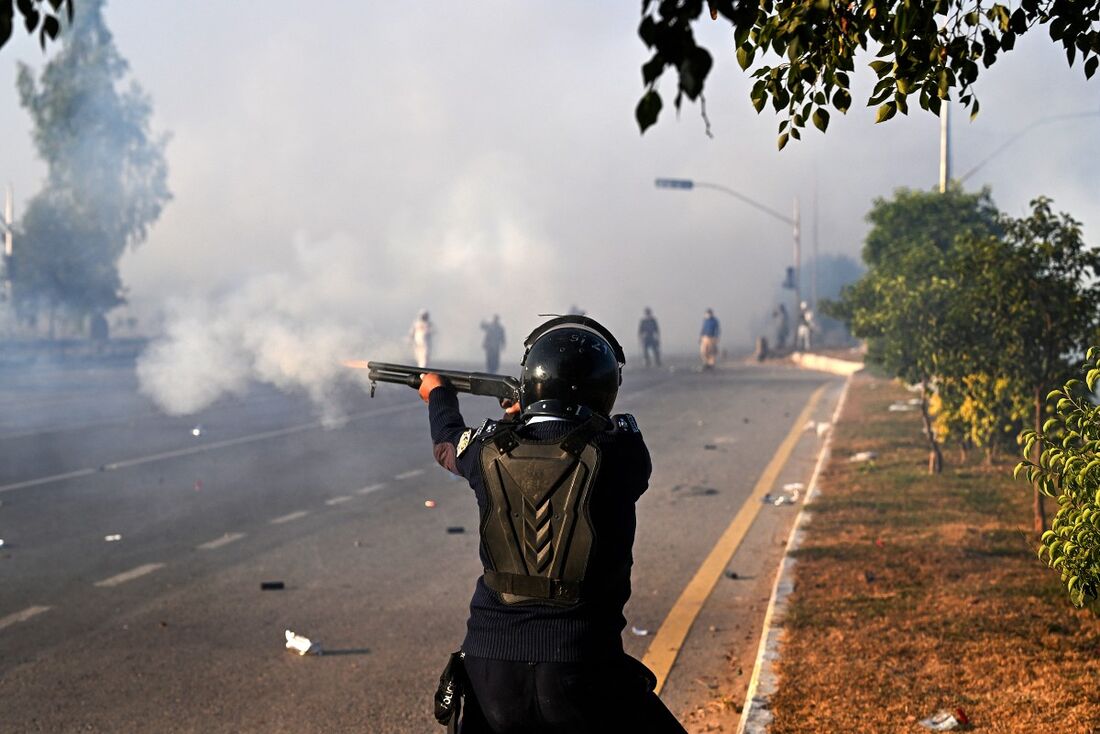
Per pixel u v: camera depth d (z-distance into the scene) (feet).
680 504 39.86
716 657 22.30
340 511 38.70
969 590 24.47
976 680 18.66
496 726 9.97
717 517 37.35
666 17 7.60
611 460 10.05
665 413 74.02
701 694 20.17
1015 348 32.24
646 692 10.15
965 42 13.71
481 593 10.25
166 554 31.63
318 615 25.31
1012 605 23.15
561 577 9.84
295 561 30.81
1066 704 17.31
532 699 9.76
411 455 53.42
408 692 20.27
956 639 20.94
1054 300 31.17
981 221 71.82
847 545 29.58
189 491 42.70
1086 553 15.10
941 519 32.78
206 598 26.81
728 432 62.49
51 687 20.54
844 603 23.72
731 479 45.47
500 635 9.91
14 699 19.92
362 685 20.66
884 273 59.00
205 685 20.66
